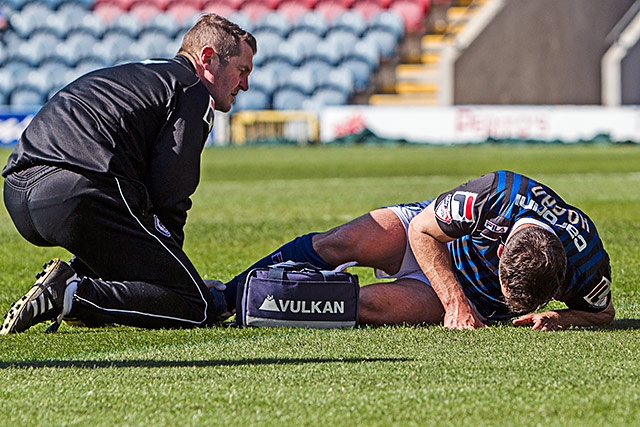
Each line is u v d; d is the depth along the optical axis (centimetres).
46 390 758
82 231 1065
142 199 1077
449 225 1052
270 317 1087
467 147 6731
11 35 7725
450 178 4116
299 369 830
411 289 1113
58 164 1062
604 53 8062
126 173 1071
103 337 1020
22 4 7875
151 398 732
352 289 1079
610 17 8019
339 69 7506
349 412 690
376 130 6944
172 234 1131
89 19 7800
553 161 5156
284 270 1091
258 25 7706
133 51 7669
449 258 1089
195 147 1100
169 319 1085
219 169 4881
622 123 6706
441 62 7506
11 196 1099
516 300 947
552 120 6725
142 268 1080
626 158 5394
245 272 1167
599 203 2892
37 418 683
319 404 711
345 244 1162
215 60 1176
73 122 1077
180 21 7869
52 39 7712
